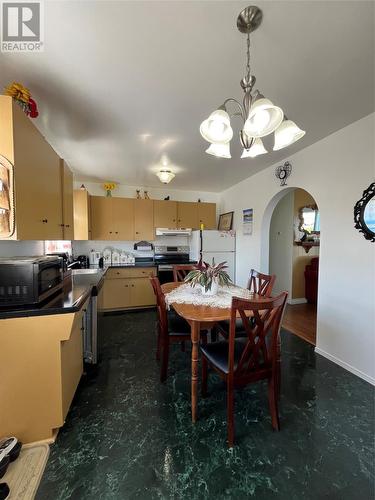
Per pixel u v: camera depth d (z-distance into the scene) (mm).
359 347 2084
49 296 1622
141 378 2061
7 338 1304
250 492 1131
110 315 3740
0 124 1184
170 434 1465
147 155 2873
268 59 1369
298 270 4477
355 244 2104
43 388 1373
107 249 4332
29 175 1388
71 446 1373
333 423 1565
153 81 1564
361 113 1954
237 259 4242
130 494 1118
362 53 1329
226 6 1051
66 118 2014
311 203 4500
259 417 1616
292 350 2580
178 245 4734
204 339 2348
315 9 1067
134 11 1071
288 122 1225
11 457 1238
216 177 3861
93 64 1403
